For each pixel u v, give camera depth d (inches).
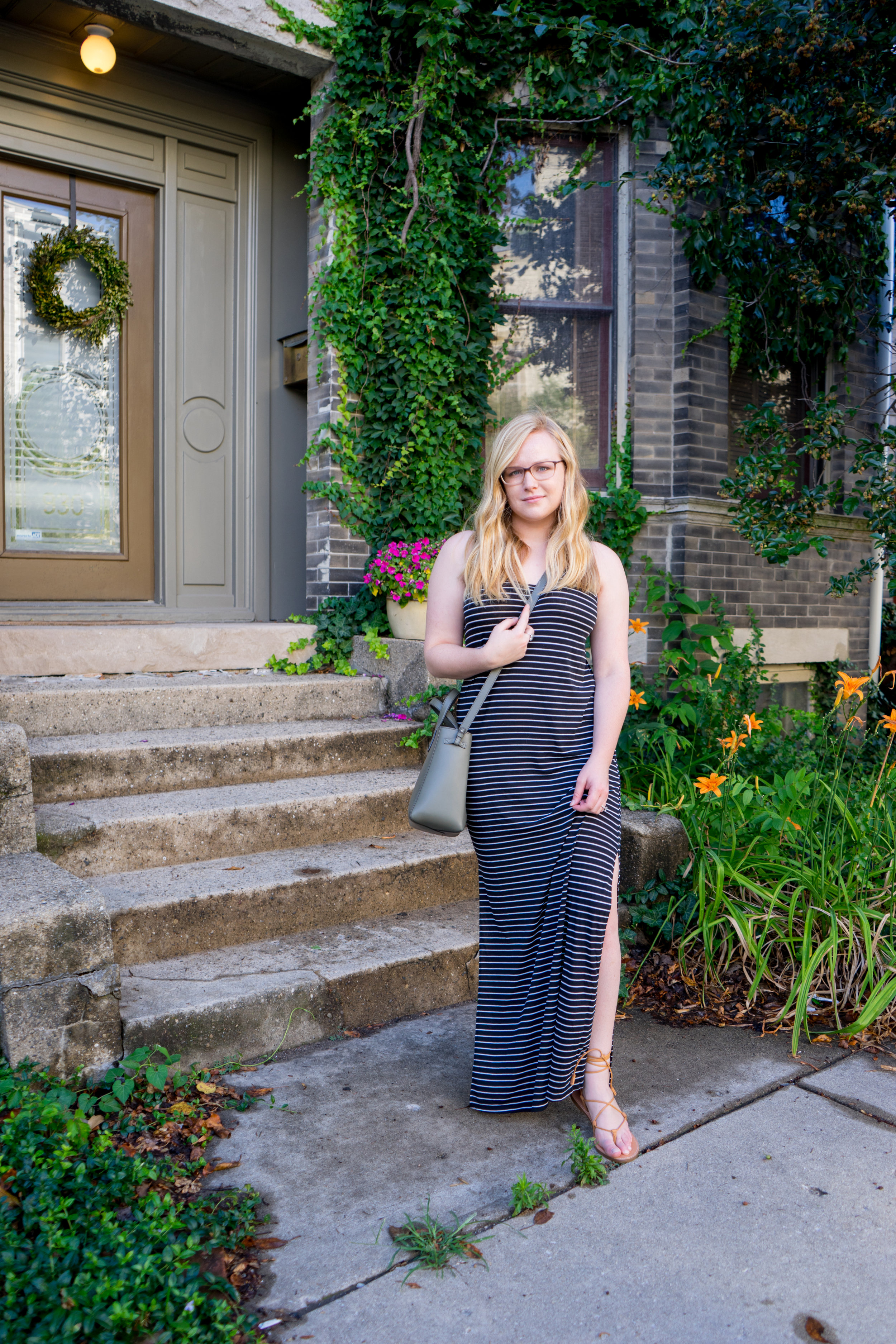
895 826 138.3
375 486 203.8
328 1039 107.3
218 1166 81.5
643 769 170.6
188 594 210.7
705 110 191.2
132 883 118.3
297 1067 100.2
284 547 223.1
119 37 189.6
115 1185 73.0
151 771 140.6
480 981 92.0
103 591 202.4
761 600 239.8
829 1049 109.3
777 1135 89.4
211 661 182.9
